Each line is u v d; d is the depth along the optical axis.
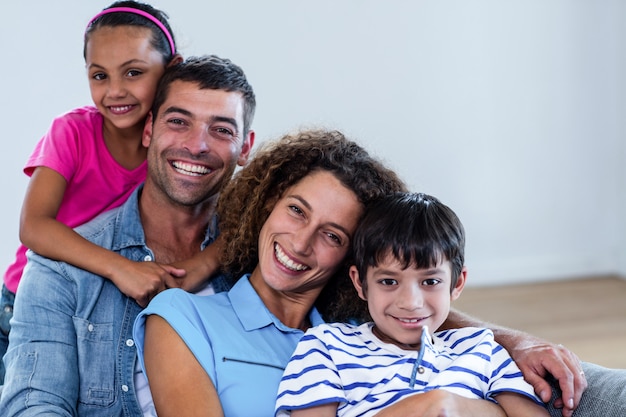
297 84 4.43
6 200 3.98
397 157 4.67
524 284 4.91
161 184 1.75
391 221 1.53
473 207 4.87
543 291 4.73
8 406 1.52
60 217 2.07
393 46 4.59
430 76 4.68
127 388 1.60
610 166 5.11
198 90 1.73
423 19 4.62
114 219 1.78
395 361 1.52
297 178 1.62
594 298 4.56
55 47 3.98
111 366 1.61
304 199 1.58
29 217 1.82
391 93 4.62
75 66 4.02
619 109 5.08
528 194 4.97
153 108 1.79
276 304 1.66
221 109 1.74
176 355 1.48
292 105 4.43
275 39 4.36
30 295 1.61
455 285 1.60
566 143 5.02
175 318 1.51
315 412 1.46
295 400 1.46
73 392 1.56
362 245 1.56
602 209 5.13
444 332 1.64
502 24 4.78
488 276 4.91
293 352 1.61
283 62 4.39
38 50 3.95
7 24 3.89
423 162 4.72
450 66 4.71
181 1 4.14
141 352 1.53
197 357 1.49
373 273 1.54
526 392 1.48
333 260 1.62
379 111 4.61
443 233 1.53
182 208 1.78
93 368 1.60
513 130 4.89
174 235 1.82
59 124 2.06
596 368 1.57
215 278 1.79
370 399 1.48
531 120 4.92
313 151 1.64
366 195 1.61
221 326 1.57
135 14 2.04
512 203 4.94
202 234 1.85
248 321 1.60
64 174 2.00
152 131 1.77
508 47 4.81
